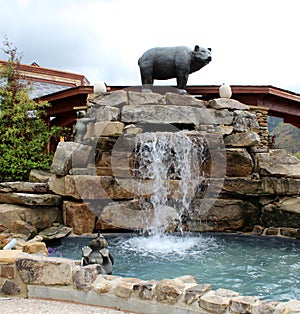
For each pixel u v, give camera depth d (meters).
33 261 3.01
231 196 6.62
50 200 5.96
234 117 7.39
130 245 5.50
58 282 2.95
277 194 6.42
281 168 6.55
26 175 7.20
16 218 5.61
